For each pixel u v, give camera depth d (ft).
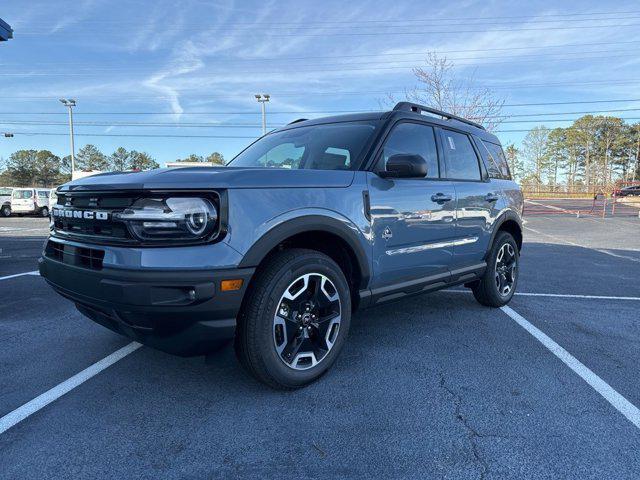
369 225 10.31
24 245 36.78
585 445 7.50
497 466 6.92
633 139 260.42
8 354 11.33
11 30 27.20
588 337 13.03
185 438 7.61
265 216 8.36
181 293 7.64
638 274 23.98
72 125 128.47
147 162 303.07
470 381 9.95
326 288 9.70
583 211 91.09
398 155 10.41
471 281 15.07
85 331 13.17
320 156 11.46
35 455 7.10
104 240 8.25
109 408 8.61
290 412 8.49
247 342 8.57
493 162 16.19
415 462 7.01
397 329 13.57
